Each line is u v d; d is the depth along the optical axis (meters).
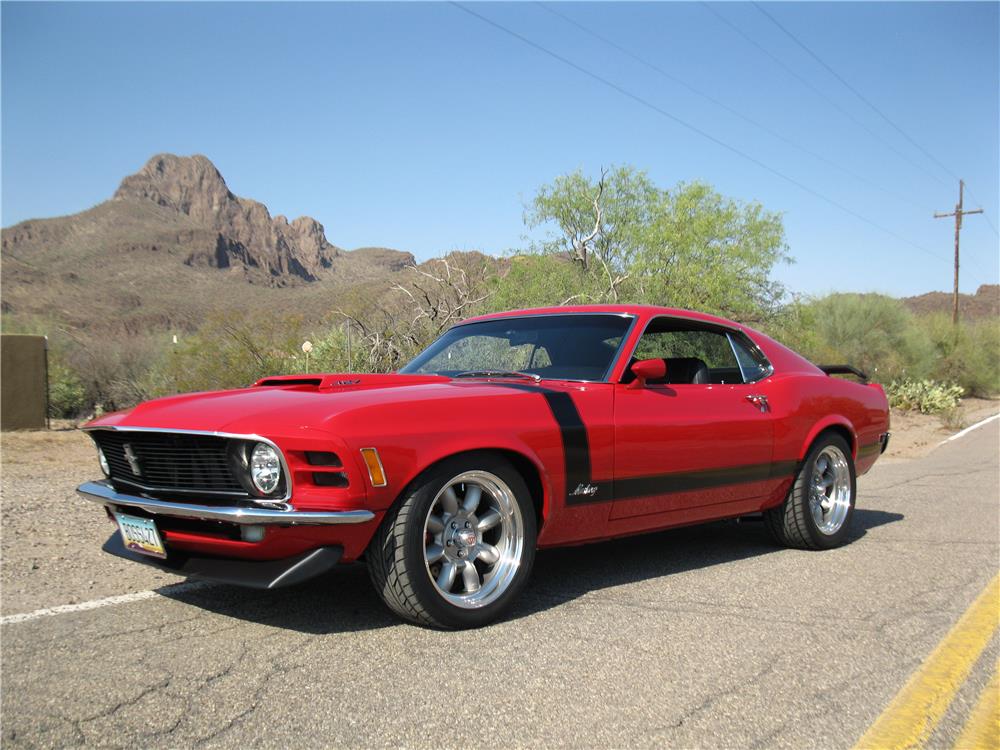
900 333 31.72
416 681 2.87
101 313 117.06
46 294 123.12
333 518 3.10
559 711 2.63
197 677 2.90
